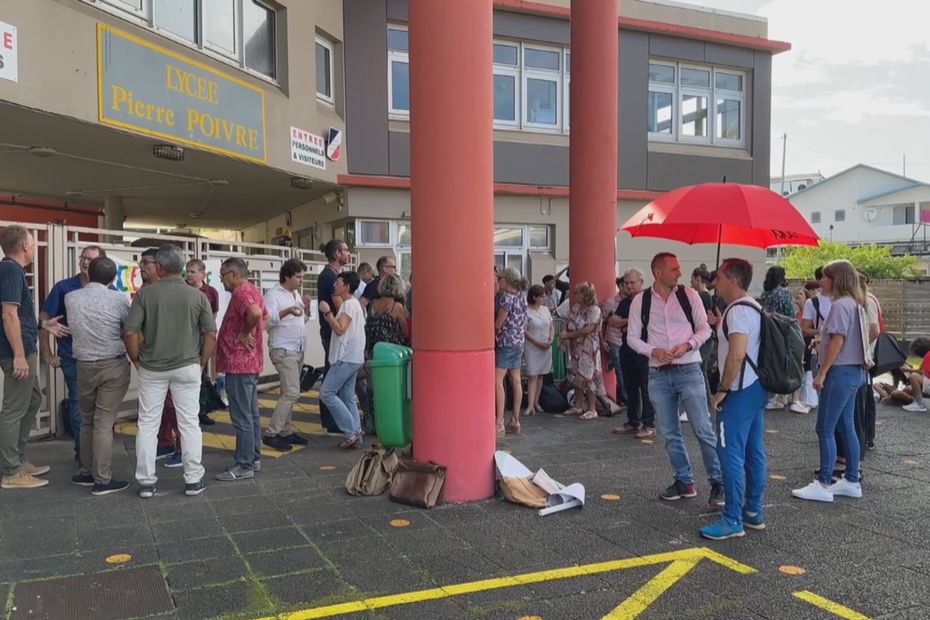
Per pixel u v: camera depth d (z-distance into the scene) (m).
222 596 3.66
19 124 7.79
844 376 5.31
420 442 5.35
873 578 3.94
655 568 4.07
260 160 10.47
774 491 5.61
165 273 5.27
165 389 5.34
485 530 4.66
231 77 9.88
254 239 18.98
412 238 5.34
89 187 12.50
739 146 16.97
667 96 16.11
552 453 6.77
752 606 3.60
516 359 7.51
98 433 5.30
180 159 9.64
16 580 3.82
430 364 5.25
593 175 9.11
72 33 7.49
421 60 5.11
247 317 5.64
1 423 5.36
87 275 5.91
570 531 4.66
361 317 6.77
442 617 3.47
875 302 6.79
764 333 4.53
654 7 15.58
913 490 5.64
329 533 4.57
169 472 5.99
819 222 54.50
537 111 14.72
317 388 10.77
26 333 5.40
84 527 4.62
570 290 9.01
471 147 5.14
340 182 12.53
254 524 4.72
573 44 9.12
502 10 14.09
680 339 5.22
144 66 8.40
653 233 6.02
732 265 4.62
